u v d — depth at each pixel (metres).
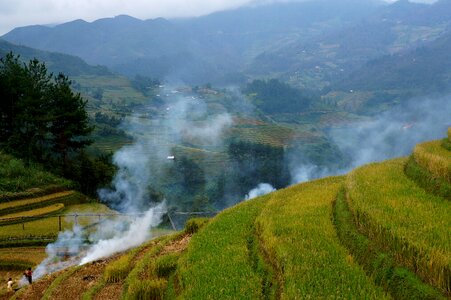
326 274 14.54
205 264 18.50
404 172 24.16
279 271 16.08
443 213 16.16
